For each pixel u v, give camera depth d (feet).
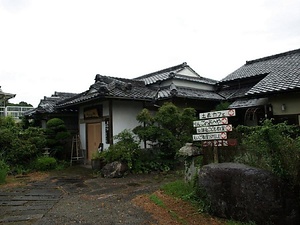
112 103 42.57
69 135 48.44
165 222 16.87
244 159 18.74
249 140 18.53
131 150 37.04
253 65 58.80
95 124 47.24
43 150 44.65
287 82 32.73
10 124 47.09
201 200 19.25
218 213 17.26
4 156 38.55
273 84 34.19
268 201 14.66
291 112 32.60
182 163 39.06
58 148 47.19
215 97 51.37
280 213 14.49
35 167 40.40
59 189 28.35
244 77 50.67
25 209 20.90
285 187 14.90
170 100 45.21
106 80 46.98
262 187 14.92
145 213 18.86
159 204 20.38
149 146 43.39
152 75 63.00
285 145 15.58
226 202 16.75
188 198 20.51
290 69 39.45
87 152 49.24
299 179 14.74
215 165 18.31
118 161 35.19
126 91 44.01
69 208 21.06
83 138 50.90
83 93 50.70
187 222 16.66
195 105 50.42
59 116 55.72
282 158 15.55
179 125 38.52
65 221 17.84
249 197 15.43
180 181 27.04
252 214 15.29
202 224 16.25
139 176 34.19
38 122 59.62
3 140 38.83
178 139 38.32
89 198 24.12
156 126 38.58
